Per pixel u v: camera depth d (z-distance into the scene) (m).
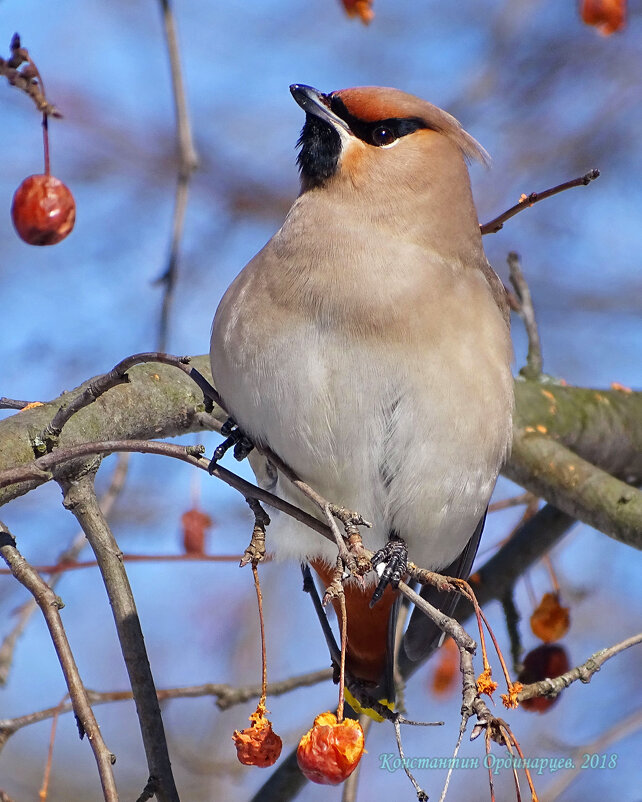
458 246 9.52
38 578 7.69
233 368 9.02
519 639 11.86
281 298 8.96
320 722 7.30
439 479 9.09
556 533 11.98
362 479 9.07
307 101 9.79
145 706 8.51
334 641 9.70
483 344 9.18
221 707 10.89
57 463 7.43
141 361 8.02
